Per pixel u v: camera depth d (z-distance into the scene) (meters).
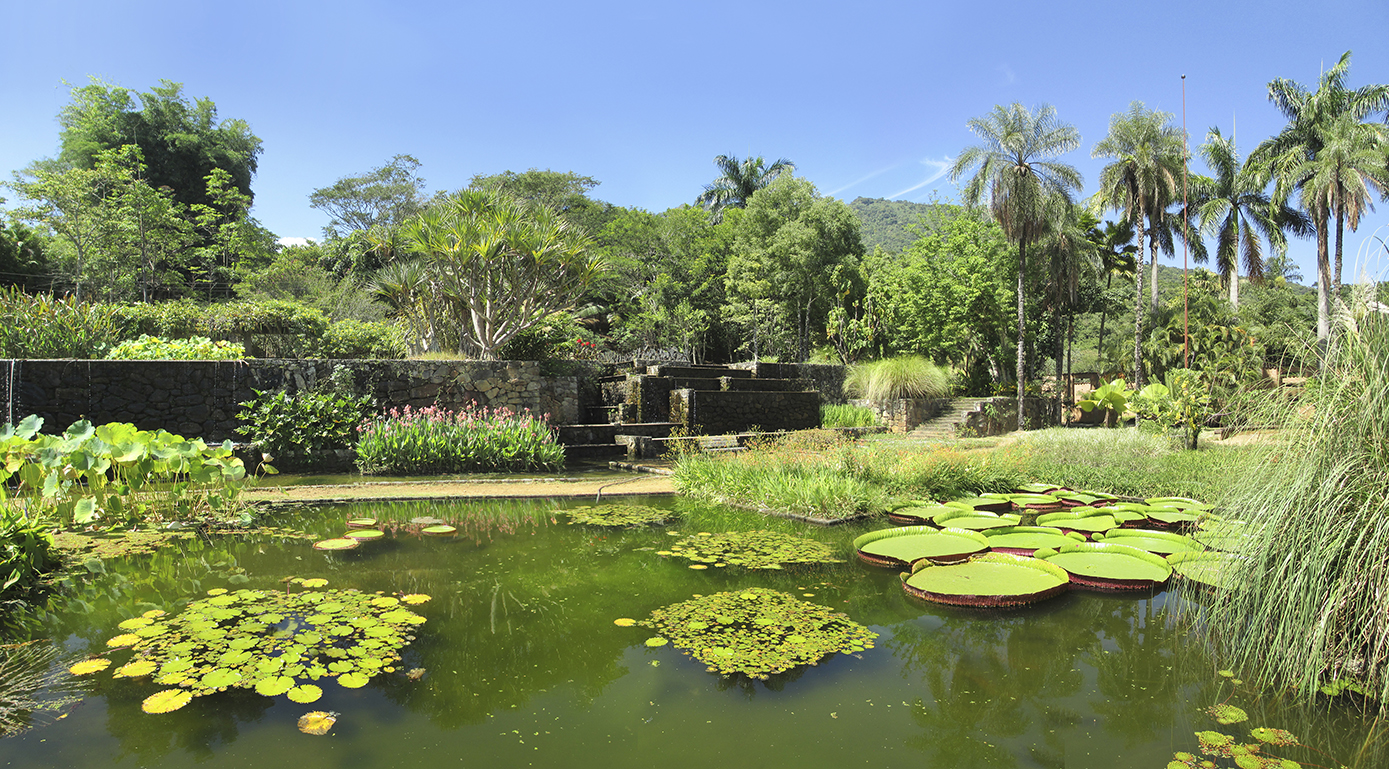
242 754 2.01
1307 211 20.69
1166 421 9.98
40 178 19.86
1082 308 26.62
